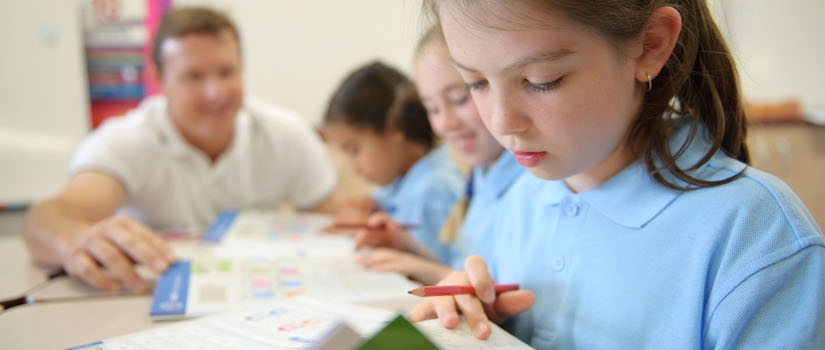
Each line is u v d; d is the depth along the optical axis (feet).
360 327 1.60
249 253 2.84
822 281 1.35
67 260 2.46
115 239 2.46
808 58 6.89
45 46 6.06
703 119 1.67
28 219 3.03
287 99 6.75
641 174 1.67
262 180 4.72
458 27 1.40
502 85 1.41
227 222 3.66
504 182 2.52
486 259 2.39
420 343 0.97
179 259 2.64
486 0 1.32
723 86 1.68
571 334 1.73
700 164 1.60
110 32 6.28
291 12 6.61
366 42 6.85
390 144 4.14
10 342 1.71
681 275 1.54
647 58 1.52
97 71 6.31
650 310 1.57
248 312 1.75
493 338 1.46
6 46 5.95
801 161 6.34
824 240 1.41
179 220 4.21
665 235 1.59
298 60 6.71
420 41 2.81
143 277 2.47
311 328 1.59
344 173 5.92
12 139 6.02
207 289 2.16
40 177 6.13
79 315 1.99
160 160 4.13
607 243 1.72
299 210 4.99
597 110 1.42
